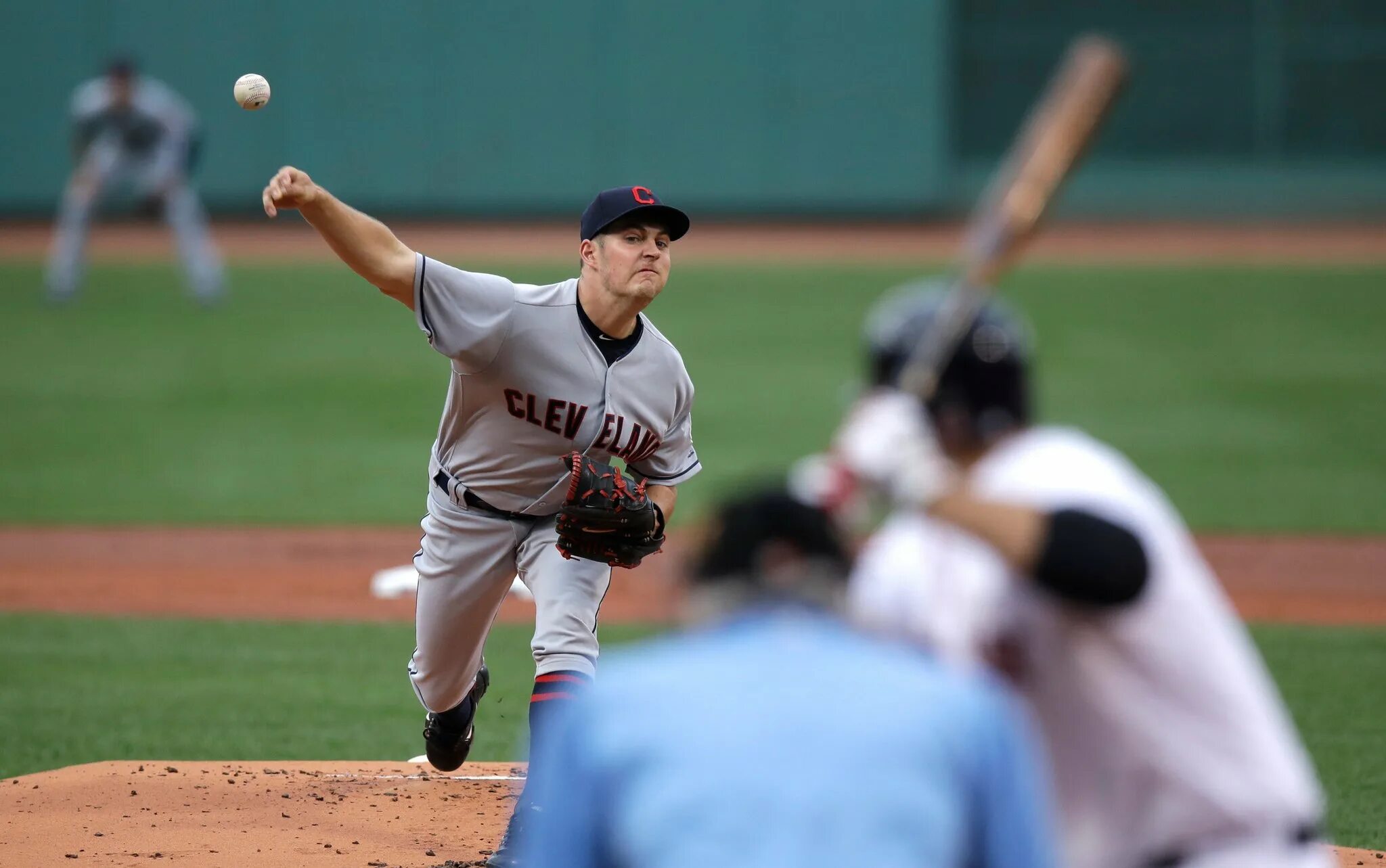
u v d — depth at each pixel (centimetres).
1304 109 12088
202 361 6688
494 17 10925
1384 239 10631
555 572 1827
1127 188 12200
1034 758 884
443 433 1862
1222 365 6694
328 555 4066
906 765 766
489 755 2416
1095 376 6512
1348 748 2447
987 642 958
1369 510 4572
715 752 768
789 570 828
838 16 11056
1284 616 3512
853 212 11244
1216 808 947
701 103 11088
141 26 10744
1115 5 12088
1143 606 924
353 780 2216
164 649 3095
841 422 5631
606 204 1775
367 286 8588
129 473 4969
